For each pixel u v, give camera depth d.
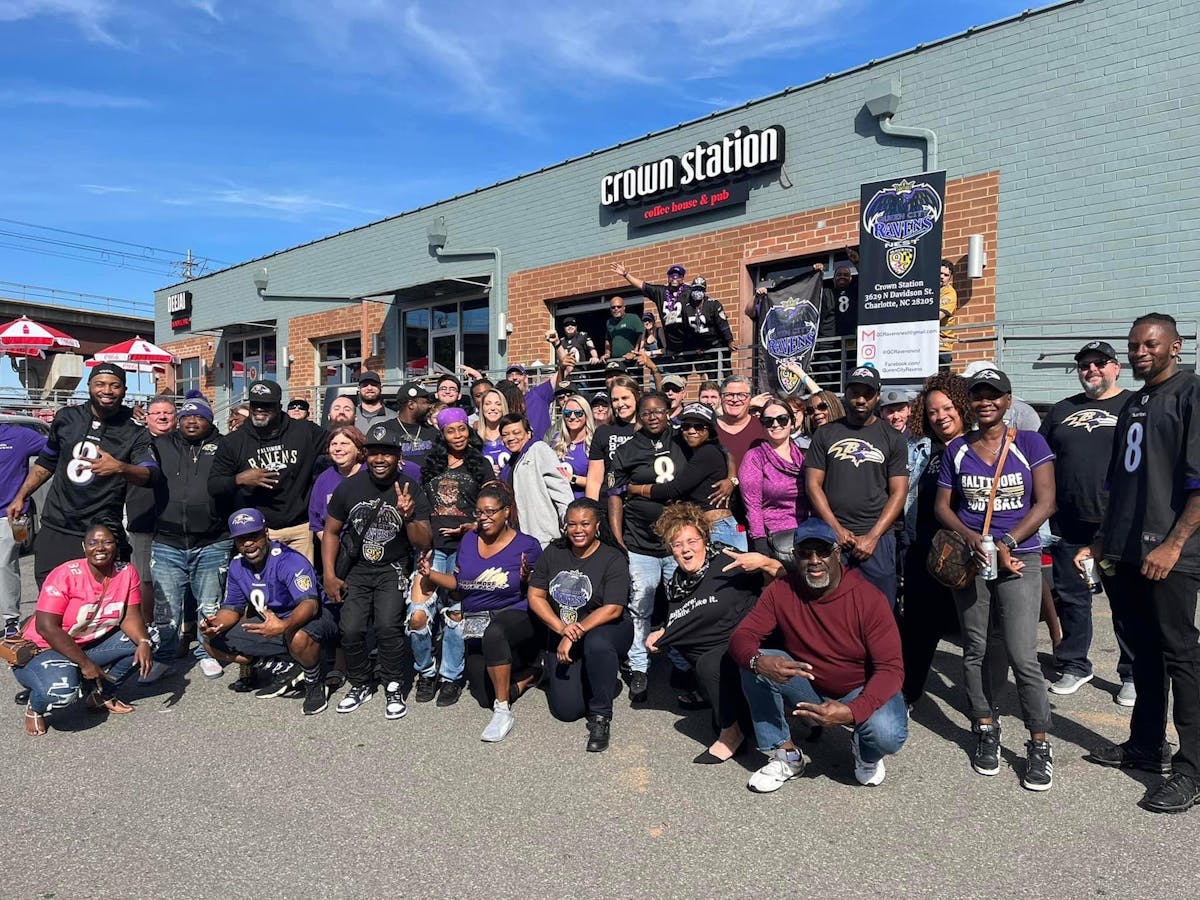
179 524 5.66
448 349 14.92
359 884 3.07
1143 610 3.88
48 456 5.90
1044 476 3.94
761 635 3.96
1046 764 3.83
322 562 5.68
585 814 3.62
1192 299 7.34
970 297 8.66
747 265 10.50
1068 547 4.98
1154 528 3.72
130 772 4.11
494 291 13.70
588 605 4.66
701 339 9.70
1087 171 7.89
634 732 4.61
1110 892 2.97
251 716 4.92
